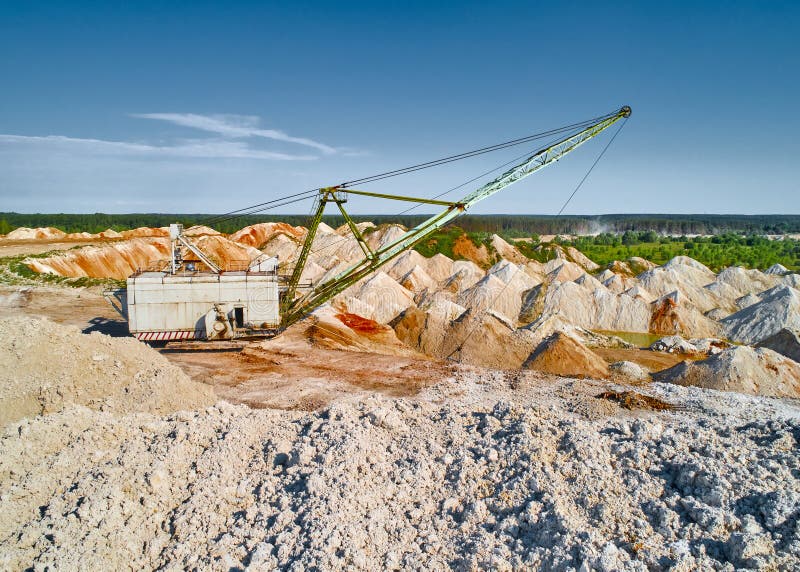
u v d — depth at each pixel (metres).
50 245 68.62
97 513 9.60
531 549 8.99
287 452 12.33
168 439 12.41
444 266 69.19
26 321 18.00
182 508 10.39
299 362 24.23
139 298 23.69
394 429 13.15
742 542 8.31
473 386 20.84
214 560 9.13
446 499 10.62
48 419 12.41
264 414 14.45
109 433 12.44
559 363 29.14
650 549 8.61
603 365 29.73
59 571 8.44
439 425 13.50
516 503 10.12
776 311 46.31
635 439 12.08
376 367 23.55
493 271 62.81
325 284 29.70
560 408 17.91
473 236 79.94
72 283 45.62
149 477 10.74
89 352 17.75
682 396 19.38
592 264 81.88
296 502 10.49
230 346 26.59
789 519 8.78
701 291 59.41
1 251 59.88
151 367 18.44
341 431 12.70
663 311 50.53
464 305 53.38
